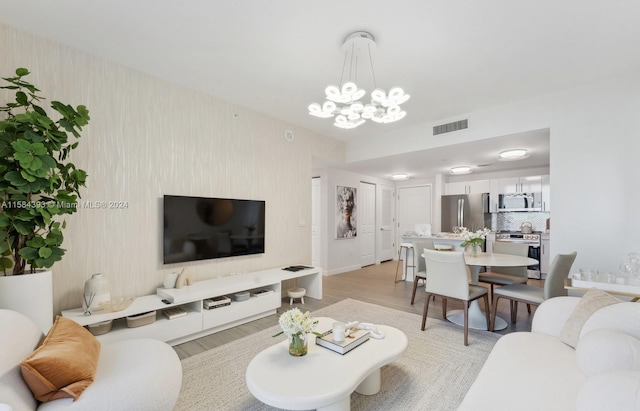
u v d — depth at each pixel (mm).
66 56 2436
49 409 1165
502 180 6316
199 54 2559
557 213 3178
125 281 2734
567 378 1342
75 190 2156
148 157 2896
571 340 1646
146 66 2768
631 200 2801
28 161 1777
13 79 1867
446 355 2457
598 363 1262
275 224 4109
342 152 5277
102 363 1499
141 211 2844
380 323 3201
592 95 3016
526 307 3797
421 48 2416
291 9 1984
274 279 3441
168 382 1427
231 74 2908
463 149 4324
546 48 2402
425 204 7684
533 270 5668
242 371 2227
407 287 4891
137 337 2449
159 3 1937
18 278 1827
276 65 2729
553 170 3215
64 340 1420
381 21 2090
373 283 5195
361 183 6965
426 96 3352
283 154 4223
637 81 2793
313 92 3311
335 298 4215
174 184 3080
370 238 7273
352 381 1489
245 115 3750
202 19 2098
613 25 2102
